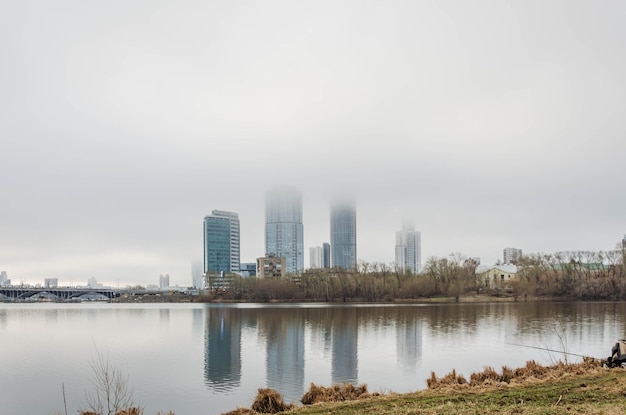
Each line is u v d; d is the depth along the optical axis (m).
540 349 57.00
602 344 59.62
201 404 35.81
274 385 41.31
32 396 39.25
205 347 65.12
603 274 167.50
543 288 167.38
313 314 118.56
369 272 194.88
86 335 82.44
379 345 62.78
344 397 26.16
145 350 63.19
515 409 20.25
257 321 102.44
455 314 110.06
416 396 24.31
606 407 19.95
